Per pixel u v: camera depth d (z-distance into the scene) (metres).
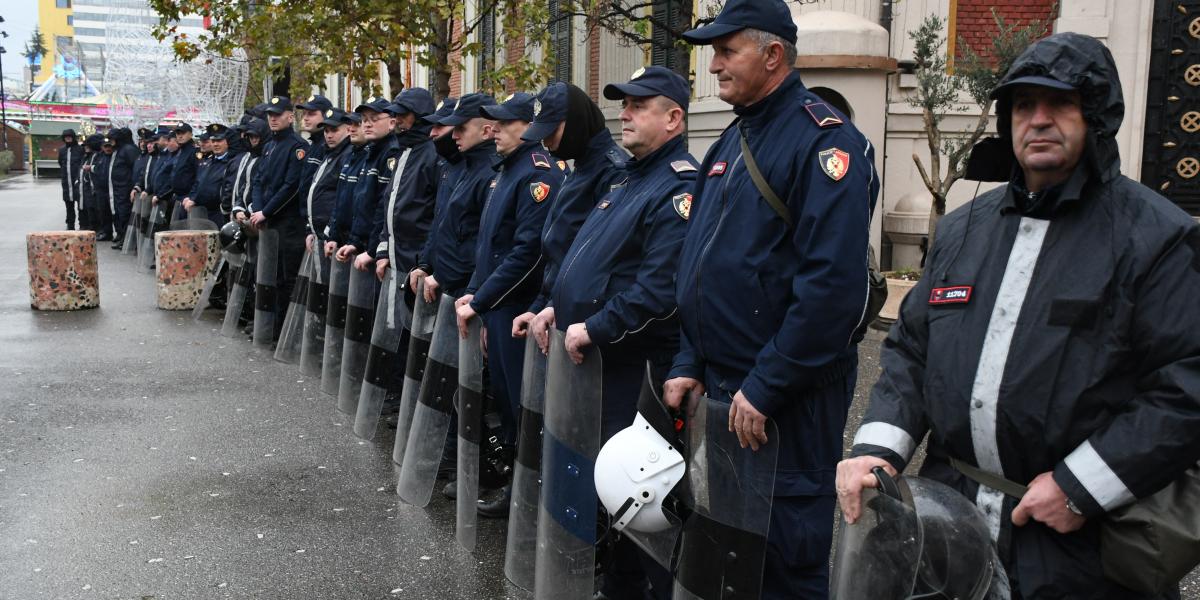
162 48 18.88
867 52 9.80
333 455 6.03
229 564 4.45
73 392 7.55
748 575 2.84
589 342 3.59
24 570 4.36
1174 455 1.97
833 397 2.94
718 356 2.98
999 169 2.36
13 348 9.26
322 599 4.10
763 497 2.80
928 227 10.02
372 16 10.34
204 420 6.79
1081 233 2.13
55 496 5.30
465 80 18.23
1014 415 2.14
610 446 3.18
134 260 16.55
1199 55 9.92
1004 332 2.18
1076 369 2.09
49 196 36.28
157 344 9.48
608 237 3.85
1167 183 10.09
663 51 12.01
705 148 11.14
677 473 3.08
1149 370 2.05
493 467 5.04
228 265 10.74
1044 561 2.13
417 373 5.52
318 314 7.93
